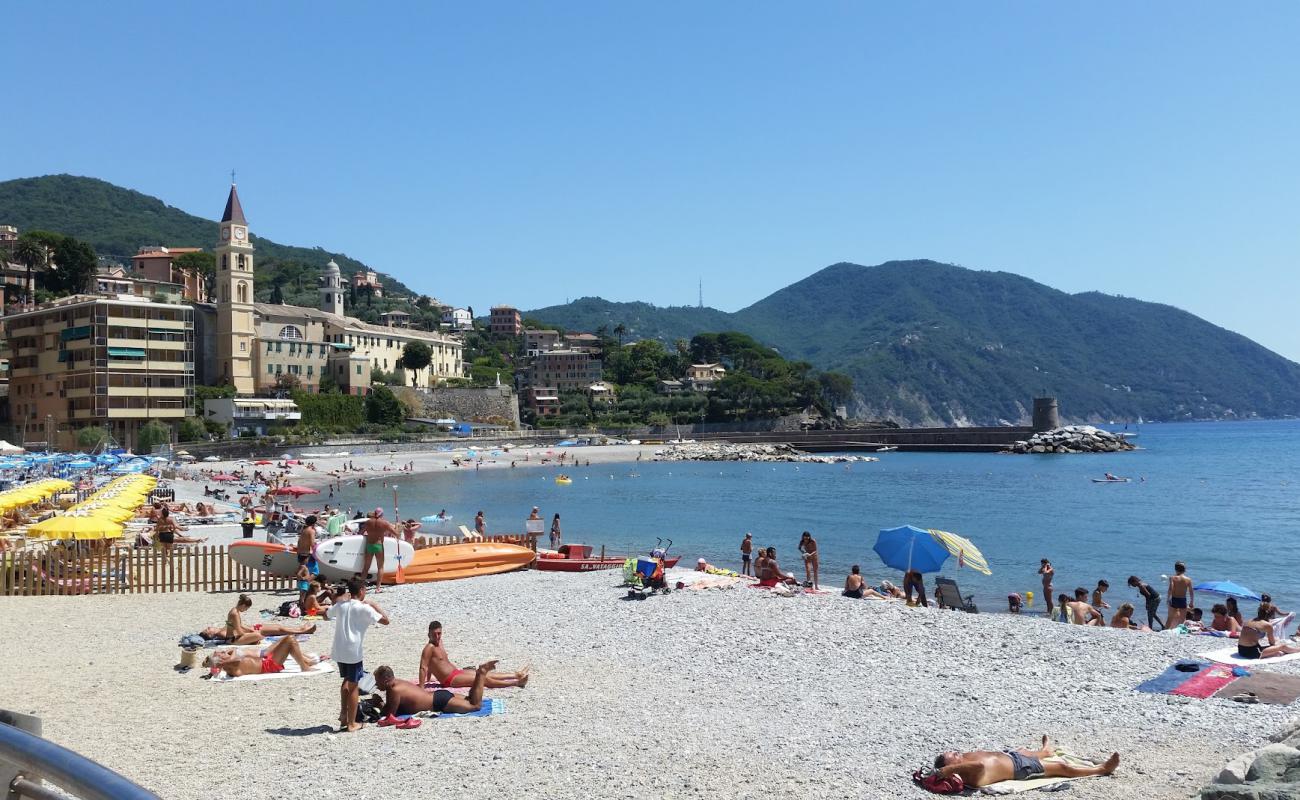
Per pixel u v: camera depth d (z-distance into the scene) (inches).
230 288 6407.5
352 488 4488.2
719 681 816.3
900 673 847.1
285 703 714.2
